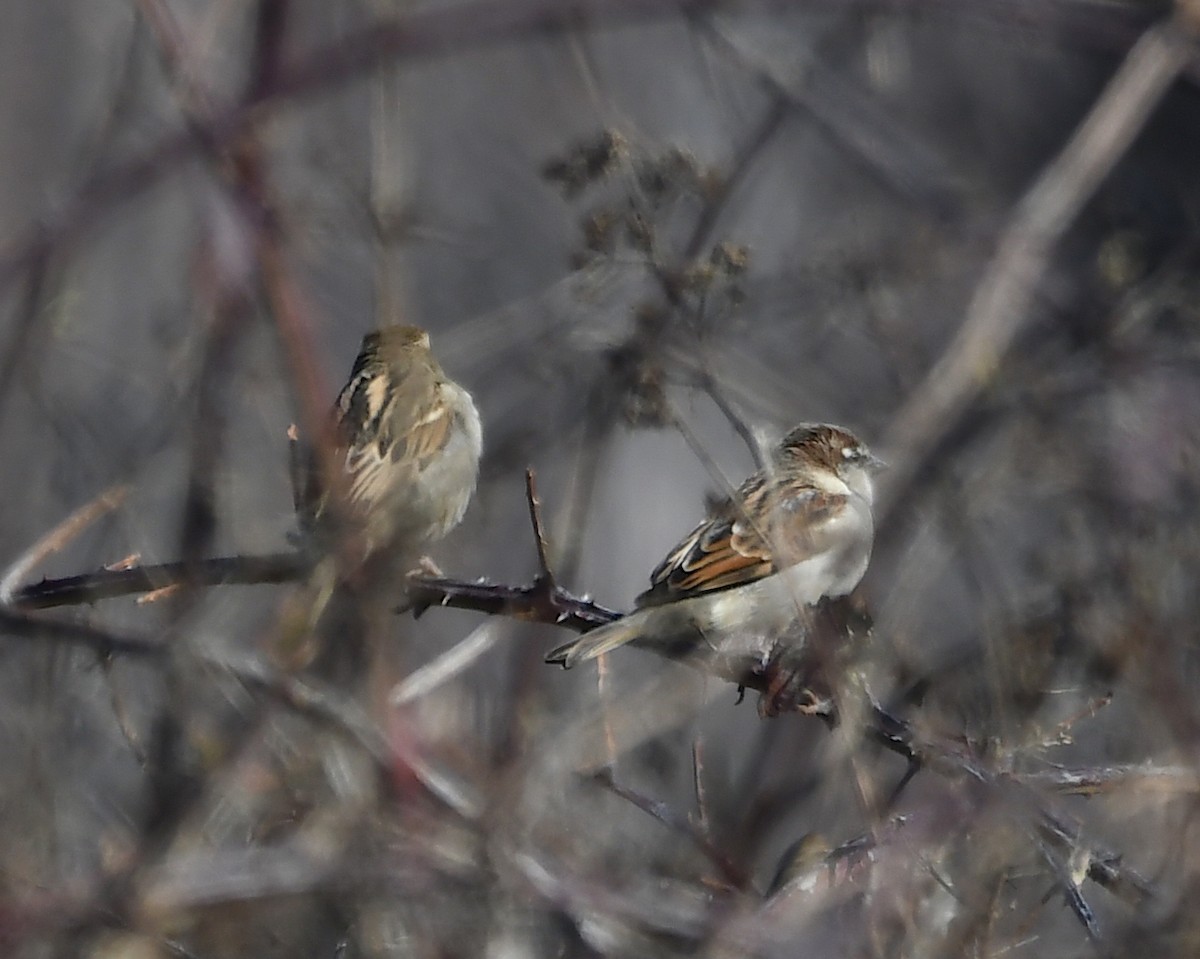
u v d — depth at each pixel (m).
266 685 8.48
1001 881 9.31
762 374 14.39
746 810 11.71
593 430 10.16
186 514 10.48
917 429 8.52
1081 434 13.34
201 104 7.88
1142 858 9.71
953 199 13.94
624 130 10.48
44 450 14.74
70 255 10.21
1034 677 10.70
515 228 20.14
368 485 13.01
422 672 9.71
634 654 12.90
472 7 8.37
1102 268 15.47
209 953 9.28
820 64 12.40
